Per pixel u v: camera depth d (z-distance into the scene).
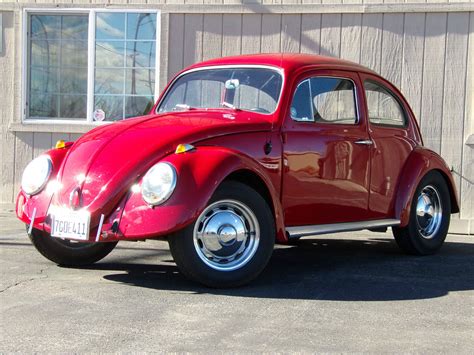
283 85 5.08
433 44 8.01
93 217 4.32
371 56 8.12
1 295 4.25
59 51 8.80
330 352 3.28
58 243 5.09
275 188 4.86
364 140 5.55
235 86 5.33
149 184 4.18
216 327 3.63
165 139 4.47
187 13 8.45
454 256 6.14
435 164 6.14
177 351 3.23
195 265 4.34
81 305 4.02
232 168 4.34
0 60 8.67
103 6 8.58
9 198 8.66
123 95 8.69
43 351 3.20
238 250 4.50
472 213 7.94
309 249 6.42
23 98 8.70
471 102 7.94
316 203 5.17
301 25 8.26
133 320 3.73
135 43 8.64
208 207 4.34
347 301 4.29
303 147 5.05
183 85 5.69
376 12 8.08
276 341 3.42
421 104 8.05
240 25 8.37
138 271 5.08
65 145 5.03
